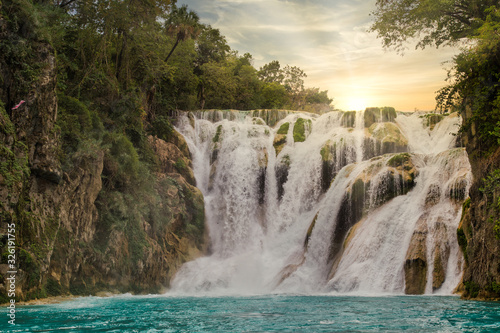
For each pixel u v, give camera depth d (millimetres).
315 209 32688
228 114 41844
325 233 28297
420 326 9586
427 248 22188
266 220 34719
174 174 32594
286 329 9188
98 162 22109
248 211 34750
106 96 27969
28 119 16828
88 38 28359
